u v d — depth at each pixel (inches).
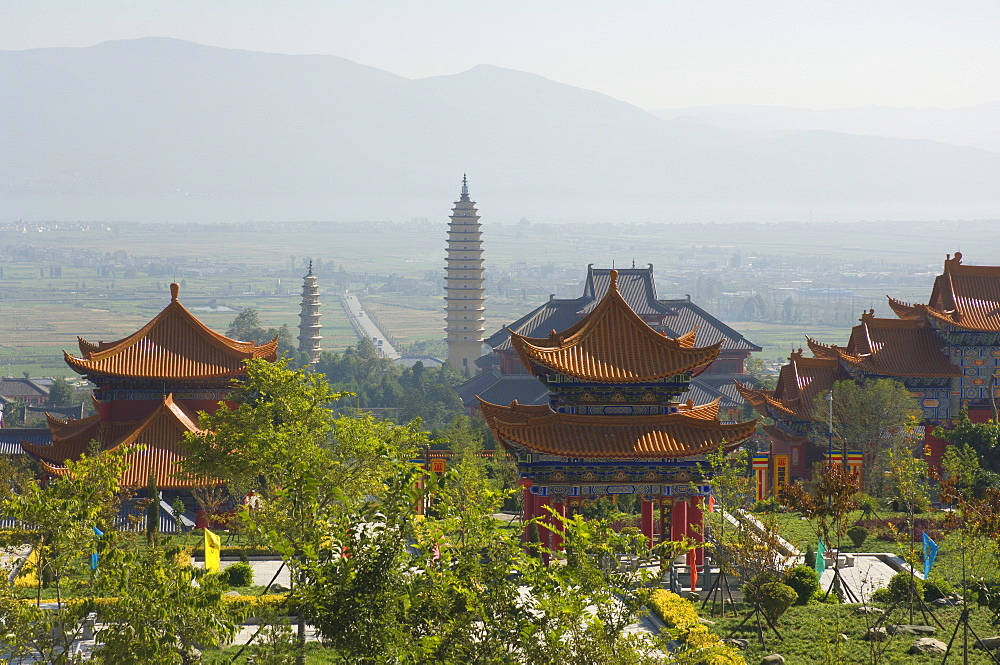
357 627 1520.7
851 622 2491.4
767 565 2554.1
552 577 1609.3
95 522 1958.7
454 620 1531.7
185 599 1601.9
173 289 4298.7
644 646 1692.9
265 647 1640.0
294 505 1851.6
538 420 2960.1
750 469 3715.6
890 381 4276.6
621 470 2965.1
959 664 2233.0
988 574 2792.8
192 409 4205.2
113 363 4087.1
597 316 3046.3
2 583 1777.8
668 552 1812.3
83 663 1686.8
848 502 2797.7
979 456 3996.1
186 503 3769.7
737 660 2145.7
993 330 4431.6
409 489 1654.8
